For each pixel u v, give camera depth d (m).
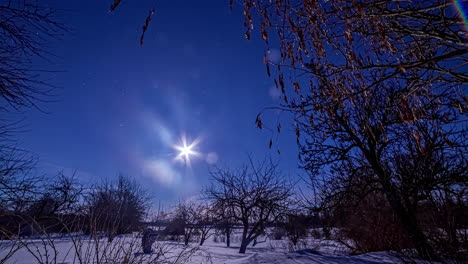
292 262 5.34
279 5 2.34
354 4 2.22
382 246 7.16
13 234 2.94
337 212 8.95
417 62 2.07
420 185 5.74
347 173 8.77
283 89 2.35
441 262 4.70
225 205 15.79
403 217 6.27
